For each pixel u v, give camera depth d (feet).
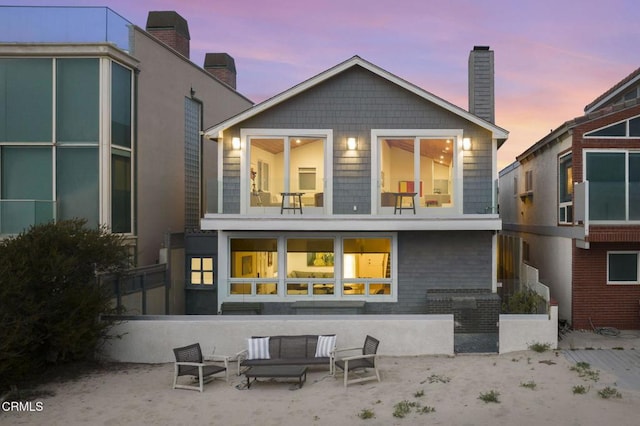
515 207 70.23
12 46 43.50
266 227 43.75
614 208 42.06
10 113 43.93
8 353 28.04
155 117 53.57
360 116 45.83
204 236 53.62
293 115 46.01
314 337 34.60
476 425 24.82
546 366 33.53
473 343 37.37
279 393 30.30
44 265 32.12
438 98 44.75
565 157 47.03
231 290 46.37
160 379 33.53
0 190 43.91
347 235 45.96
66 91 44.24
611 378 30.78
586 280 43.86
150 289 46.91
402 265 45.68
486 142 45.37
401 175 45.70
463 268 45.34
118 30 46.62
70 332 32.19
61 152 44.24
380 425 25.32
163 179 55.57
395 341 37.17
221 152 46.03
